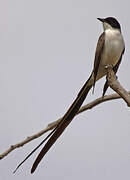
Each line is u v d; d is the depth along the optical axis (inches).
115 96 358.0
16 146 319.6
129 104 300.2
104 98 361.1
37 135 334.0
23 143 323.3
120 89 309.0
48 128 342.6
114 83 311.0
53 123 348.8
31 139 328.5
